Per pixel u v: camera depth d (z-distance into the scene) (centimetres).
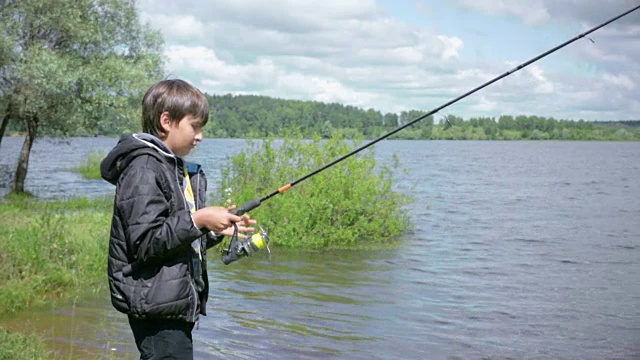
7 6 1695
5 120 1784
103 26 1830
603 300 835
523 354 610
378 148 9462
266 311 724
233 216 283
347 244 1180
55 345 567
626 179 3575
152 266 272
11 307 677
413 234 1357
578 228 1565
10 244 801
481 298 827
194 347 589
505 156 6900
